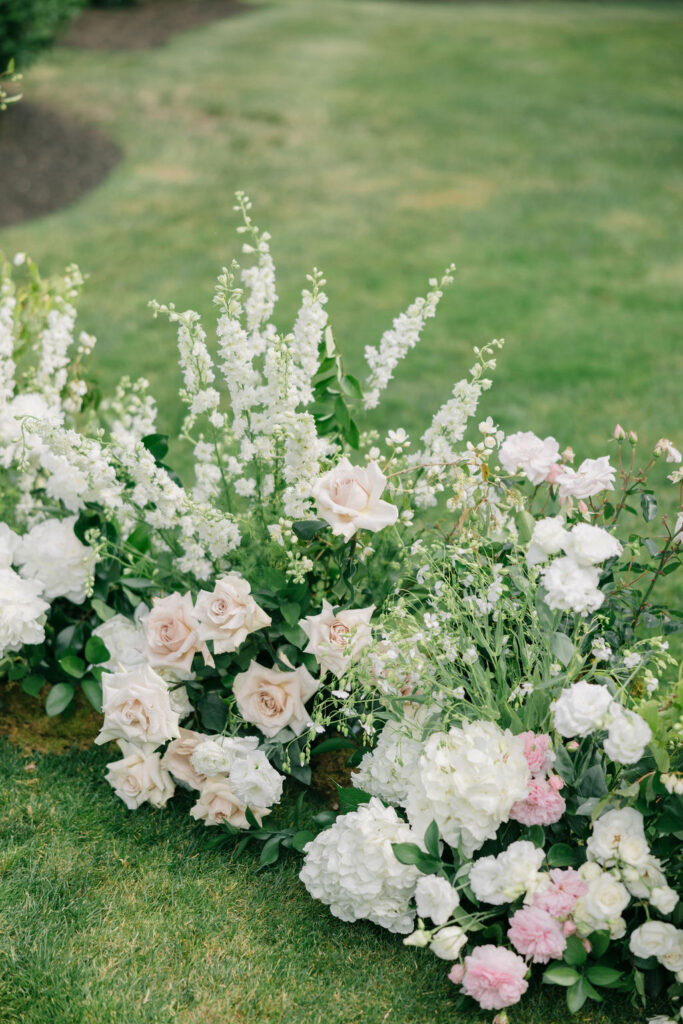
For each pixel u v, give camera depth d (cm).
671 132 1195
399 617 264
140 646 304
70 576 306
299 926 258
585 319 705
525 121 1251
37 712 331
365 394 312
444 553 269
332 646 266
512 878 227
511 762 238
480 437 519
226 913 260
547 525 251
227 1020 232
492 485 286
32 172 1033
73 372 375
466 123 1245
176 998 237
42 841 280
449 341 667
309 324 287
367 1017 234
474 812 237
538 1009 237
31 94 1275
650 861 226
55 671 321
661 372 614
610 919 224
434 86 1416
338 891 251
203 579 293
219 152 1134
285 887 270
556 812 234
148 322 687
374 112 1292
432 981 244
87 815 291
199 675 287
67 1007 232
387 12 2000
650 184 1018
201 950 250
